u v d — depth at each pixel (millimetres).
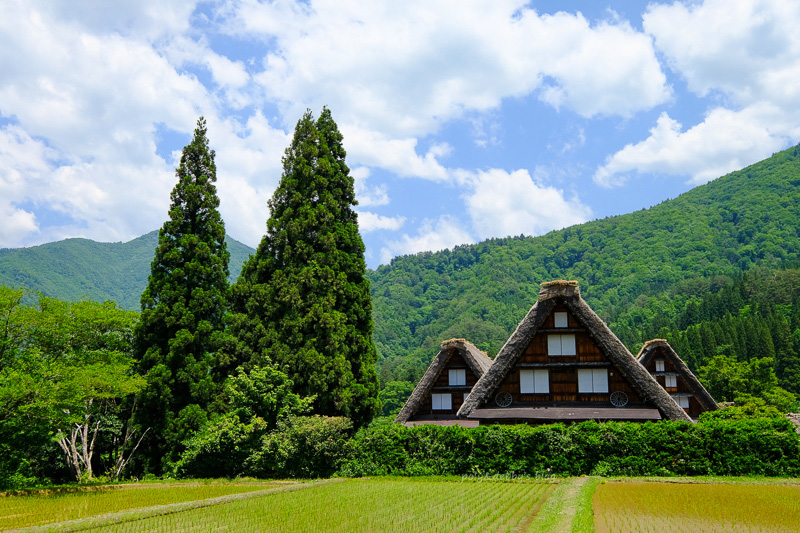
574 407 28172
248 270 36750
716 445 23609
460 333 134375
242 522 16625
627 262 165625
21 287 28766
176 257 34844
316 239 34938
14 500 21812
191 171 37500
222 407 32031
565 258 181250
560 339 29047
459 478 25094
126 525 16438
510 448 25578
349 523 16188
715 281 131875
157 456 32312
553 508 16609
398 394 92188
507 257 180625
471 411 28531
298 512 17969
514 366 29062
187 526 16219
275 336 32531
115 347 32875
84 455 32625
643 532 13945
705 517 15477
